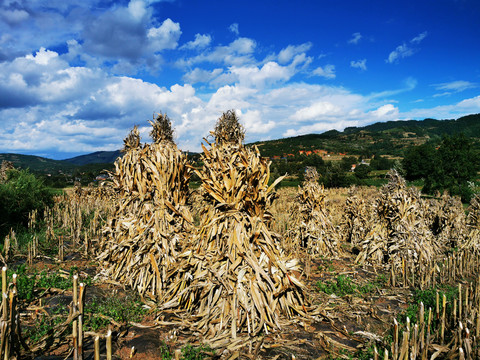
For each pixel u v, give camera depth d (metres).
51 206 12.75
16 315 2.93
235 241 4.38
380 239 8.16
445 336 4.12
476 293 5.00
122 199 6.31
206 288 4.20
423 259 7.35
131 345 3.51
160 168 5.62
